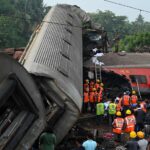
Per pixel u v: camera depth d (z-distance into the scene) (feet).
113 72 103.40
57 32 85.30
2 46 334.24
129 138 71.87
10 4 395.55
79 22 120.16
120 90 102.17
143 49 138.10
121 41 360.28
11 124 43.78
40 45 69.41
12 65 40.60
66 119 55.83
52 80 54.13
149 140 71.82
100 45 125.90
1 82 38.91
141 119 81.35
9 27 347.56
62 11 115.03
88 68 105.09
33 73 52.37
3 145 40.60
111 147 73.77
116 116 87.66
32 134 45.50
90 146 58.70
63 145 67.10
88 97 92.27
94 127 86.89
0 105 39.42
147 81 103.81
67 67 65.67
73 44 86.74
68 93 55.01
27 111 44.68
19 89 42.24
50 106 55.77
